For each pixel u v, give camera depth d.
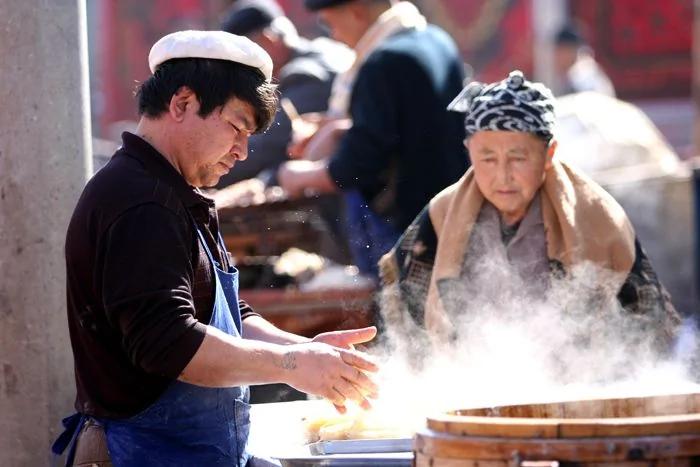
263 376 5.88
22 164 7.37
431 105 11.02
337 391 5.91
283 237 11.55
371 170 11.00
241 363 5.83
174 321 5.77
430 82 11.02
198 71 6.09
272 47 13.98
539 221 7.72
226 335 5.91
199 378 5.83
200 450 6.29
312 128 12.35
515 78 7.51
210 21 37.34
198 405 6.26
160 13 37.69
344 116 12.27
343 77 12.31
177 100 6.12
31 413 7.41
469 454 4.74
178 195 6.06
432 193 11.09
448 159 11.12
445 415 5.10
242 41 6.20
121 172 5.98
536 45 35.41
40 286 7.39
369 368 5.94
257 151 13.21
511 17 35.88
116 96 37.81
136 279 5.79
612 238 7.68
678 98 36.25
